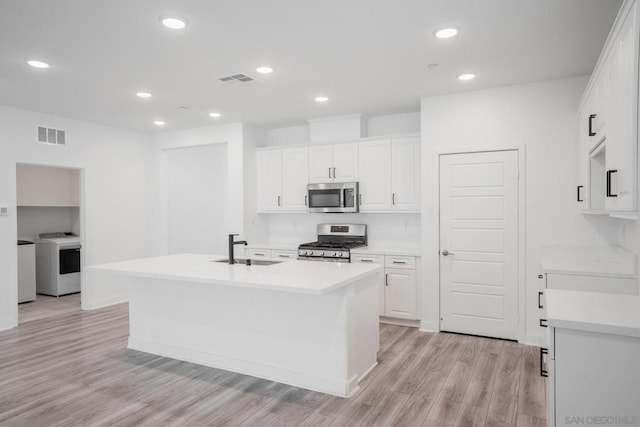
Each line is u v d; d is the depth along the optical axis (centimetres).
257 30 269
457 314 424
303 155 544
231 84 384
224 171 720
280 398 281
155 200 632
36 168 640
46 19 250
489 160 404
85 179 540
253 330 319
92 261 548
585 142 318
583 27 267
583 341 163
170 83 380
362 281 311
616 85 201
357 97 433
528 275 390
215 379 314
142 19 252
